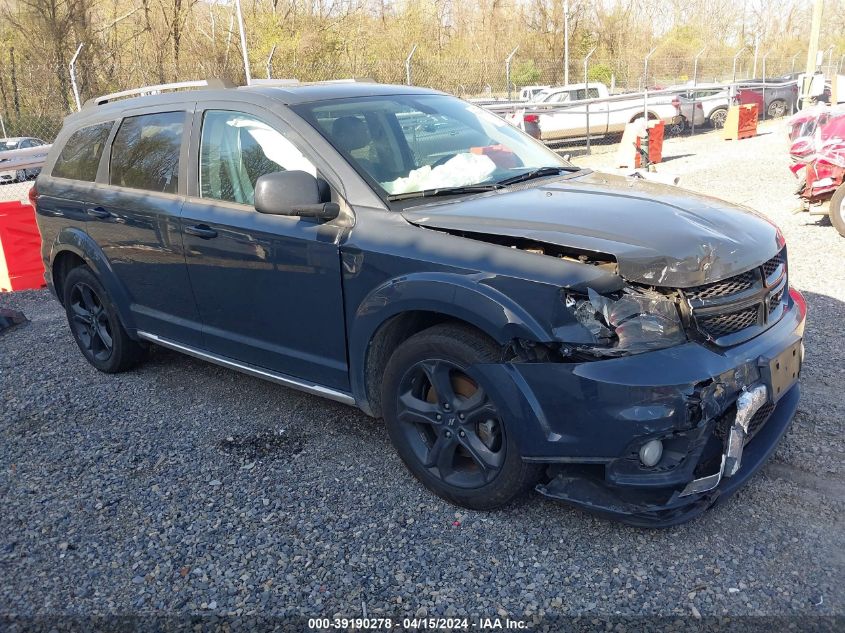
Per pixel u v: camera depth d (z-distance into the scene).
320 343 3.61
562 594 2.73
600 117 19.36
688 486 2.79
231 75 25.81
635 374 2.64
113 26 27.55
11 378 5.18
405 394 3.28
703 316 2.80
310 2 27.95
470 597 2.74
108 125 4.78
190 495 3.52
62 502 3.53
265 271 3.70
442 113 4.22
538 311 2.76
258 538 3.15
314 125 3.67
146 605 2.79
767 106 24.41
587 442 2.74
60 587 2.91
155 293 4.45
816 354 4.77
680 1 51.09
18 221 7.88
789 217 9.03
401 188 3.49
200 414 4.41
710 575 2.78
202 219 3.95
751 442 3.18
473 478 3.18
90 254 4.75
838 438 3.71
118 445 4.07
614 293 2.74
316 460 3.78
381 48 29.17
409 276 3.10
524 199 3.37
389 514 3.27
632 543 2.99
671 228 2.94
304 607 2.74
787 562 2.83
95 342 5.18
